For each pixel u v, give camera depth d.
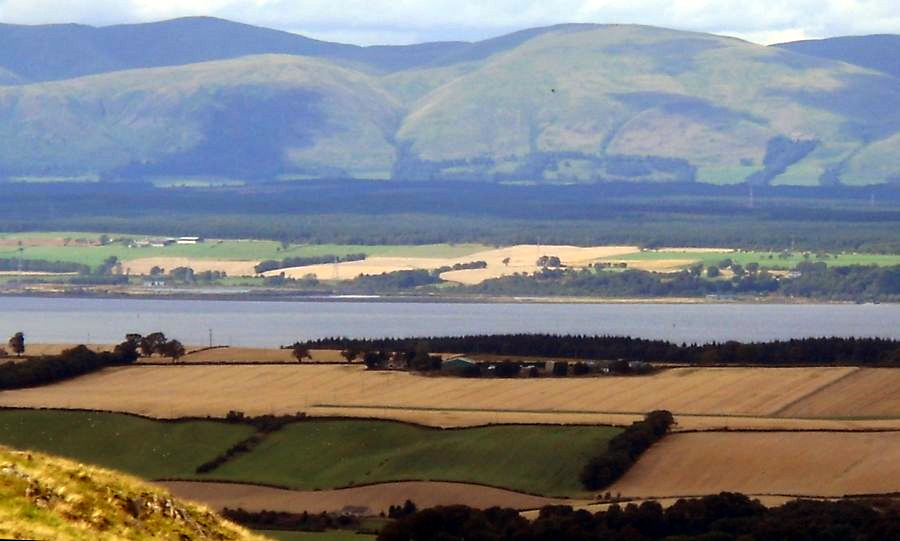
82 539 87.94
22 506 89.12
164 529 96.38
